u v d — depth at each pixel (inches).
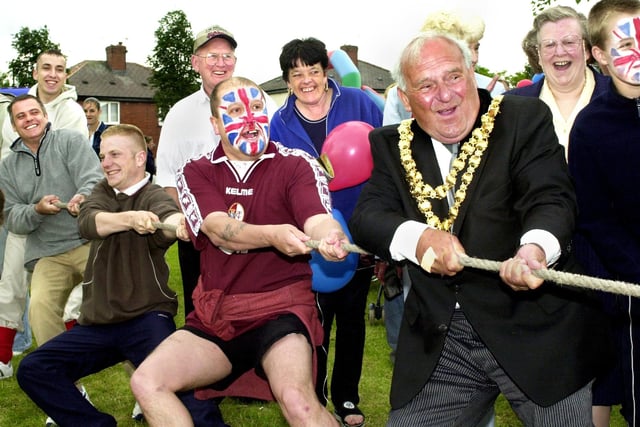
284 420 184.5
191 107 193.8
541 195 100.2
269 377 114.0
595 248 122.2
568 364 99.3
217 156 130.5
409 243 102.2
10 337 220.4
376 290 334.3
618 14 113.2
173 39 1815.9
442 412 110.2
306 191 122.6
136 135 162.9
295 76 174.4
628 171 114.7
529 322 101.3
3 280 218.2
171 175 193.8
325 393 185.8
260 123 126.7
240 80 129.0
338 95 181.0
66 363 151.6
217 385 128.4
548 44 149.3
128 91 1877.5
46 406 150.2
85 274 157.5
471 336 106.9
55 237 193.8
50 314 191.0
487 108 107.4
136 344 152.5
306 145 175.8
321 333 127.3
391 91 182.5
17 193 200.8
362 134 161.5
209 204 126.3
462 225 104.0
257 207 126.3
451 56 103.6
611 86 117.3
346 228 163.6
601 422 138.4
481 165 104.3
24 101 197.8
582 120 119.3
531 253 91.0
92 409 153.7
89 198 162.4
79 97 1820.9
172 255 503.2
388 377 212.1
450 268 96.1
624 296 120.7
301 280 126.0
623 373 124.7
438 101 103.5
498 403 190.1
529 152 102.9
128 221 148.5
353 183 161.3
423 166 108.5
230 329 122.9
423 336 106.9
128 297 152.3
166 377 116.6
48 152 199.8
